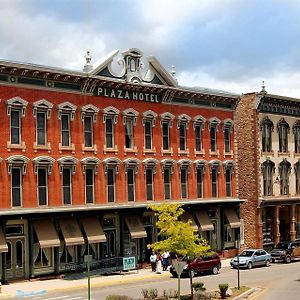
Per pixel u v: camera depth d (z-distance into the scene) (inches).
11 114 1491.1
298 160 2401.6
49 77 1557.6
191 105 1955.0
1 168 1457.9
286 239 2399.1
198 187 1973.4
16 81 1494.8
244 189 2224.4
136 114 1772.9
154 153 1823.3
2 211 1437.0
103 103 1689.2
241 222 2171.5
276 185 2274.9
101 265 1648.6
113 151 1707.7
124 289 1362.0
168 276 1617.9
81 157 1626.5
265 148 2246.6
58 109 1581.0
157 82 1844.2
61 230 1558.8
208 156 2005.4
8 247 1469.0
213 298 1176.8
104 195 1676.9
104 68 1681.8
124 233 1740.9
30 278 1496.1
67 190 1595.7
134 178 1765.5
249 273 1699.1
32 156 1519.4
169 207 1258.0
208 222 1982.0
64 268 1573.6
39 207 1521.9
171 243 1189.7
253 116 2201.0
